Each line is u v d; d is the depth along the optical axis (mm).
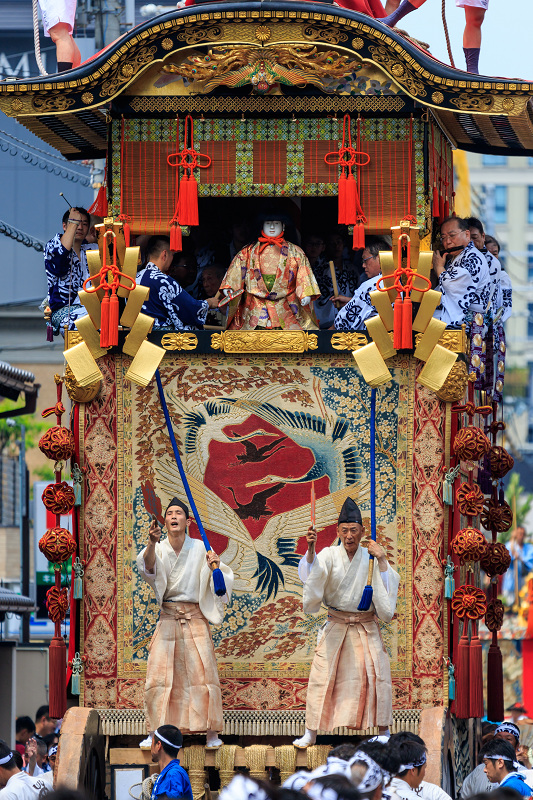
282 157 26906
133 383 26359
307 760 24547
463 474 27234
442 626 25672
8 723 53531
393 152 26812
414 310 25703
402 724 25453
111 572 26172
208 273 30719
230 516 26156
